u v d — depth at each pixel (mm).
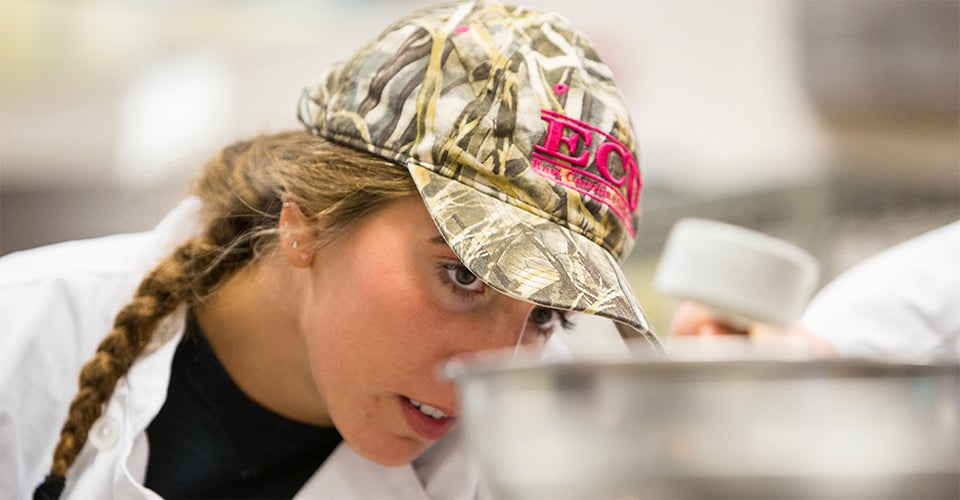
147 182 1442
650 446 540
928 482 531
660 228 2994
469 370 603
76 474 1189
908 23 2752
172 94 3320
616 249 1057
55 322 1252
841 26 2830
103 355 1163
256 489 1276
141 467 1192
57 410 1234
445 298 998
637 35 3064
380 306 1004
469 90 1016
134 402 1164
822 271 2916
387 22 3244
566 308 933
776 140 2971
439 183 992
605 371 547
